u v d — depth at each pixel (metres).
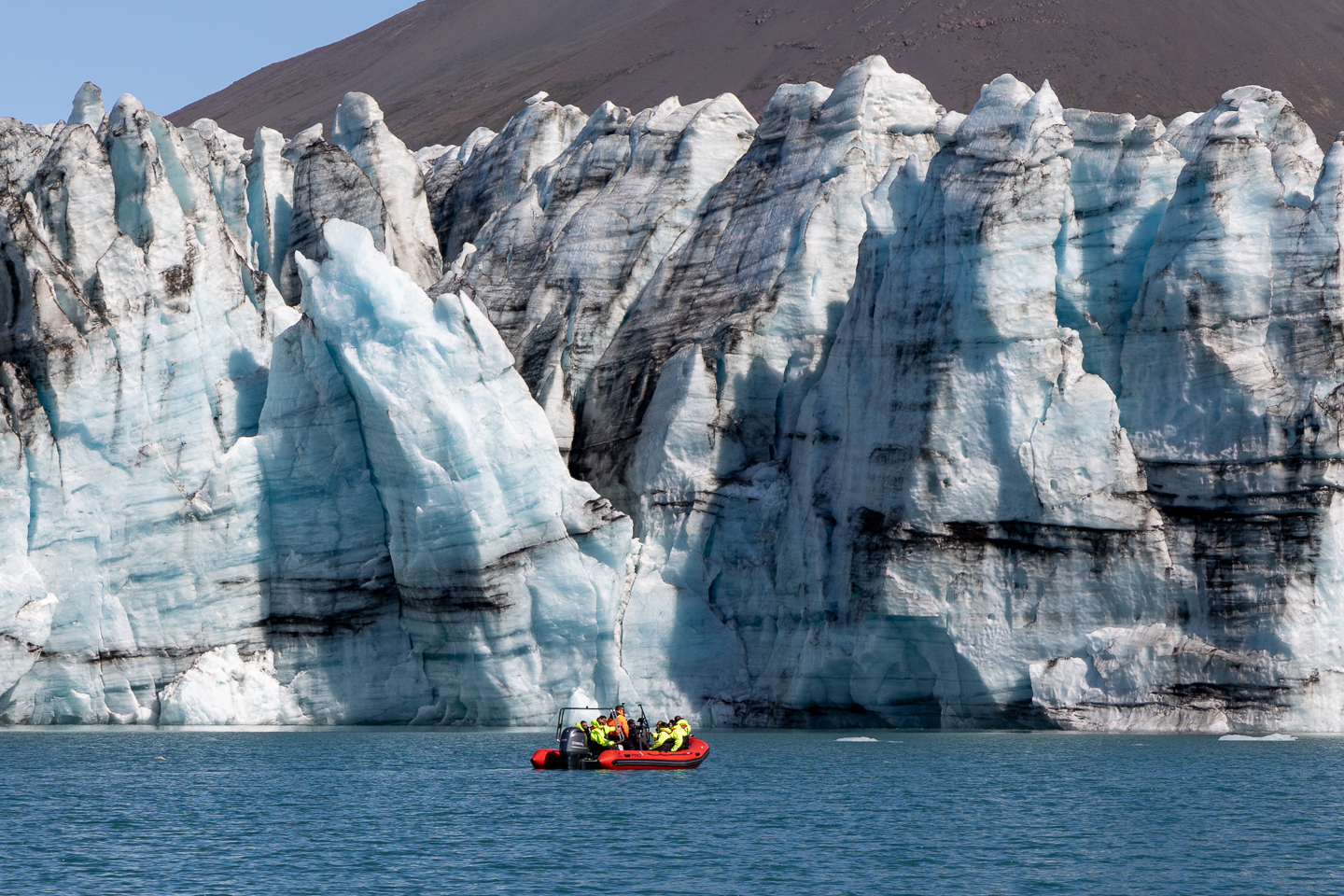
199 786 93.25
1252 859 72.88
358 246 129.00
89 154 135.12
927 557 121.06
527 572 126.50
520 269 166.62
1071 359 122.81
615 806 86.31
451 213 189.38
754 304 145.62
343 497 133.50
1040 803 87.12
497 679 126.50
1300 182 131.62
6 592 122.75
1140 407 123.94
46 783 94.06
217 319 138.38
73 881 68.31
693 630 134.88
